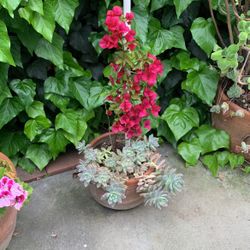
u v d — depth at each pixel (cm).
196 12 212
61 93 197
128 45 156
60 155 216
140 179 170
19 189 139
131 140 186
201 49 215
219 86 214
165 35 204
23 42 178
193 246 176
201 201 196
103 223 184
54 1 175
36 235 178
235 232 182
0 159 162
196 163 216
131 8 195
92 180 172
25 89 191
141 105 164
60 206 192
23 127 210
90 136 221
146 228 182
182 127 208
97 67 213
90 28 206
